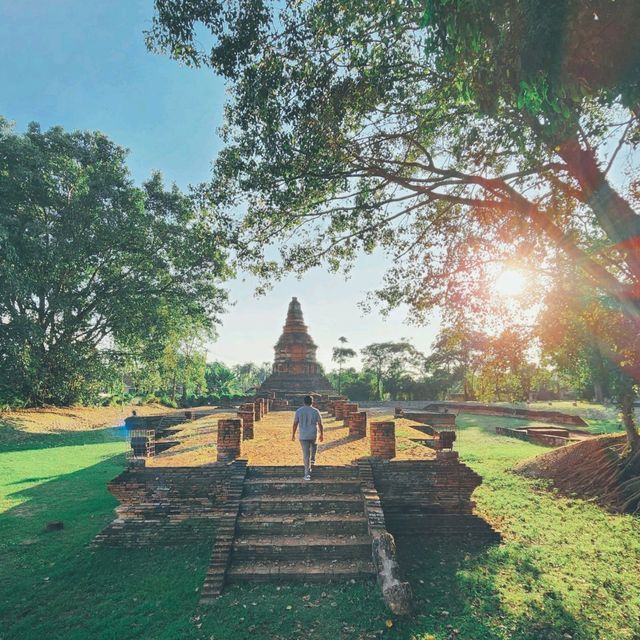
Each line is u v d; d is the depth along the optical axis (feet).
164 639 18.65
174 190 112.78
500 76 19.38
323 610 20.36
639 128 29.27
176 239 104.22
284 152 31.42
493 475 48.26
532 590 22.59
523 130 26.32
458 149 32.17
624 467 40.29
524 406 143.74
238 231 39.06
